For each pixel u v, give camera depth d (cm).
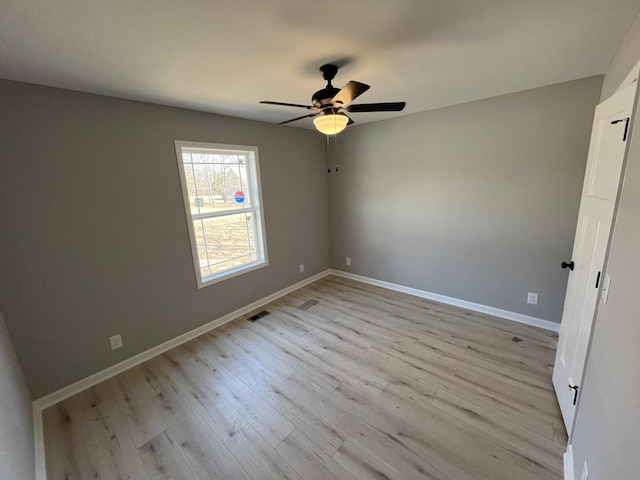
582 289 168
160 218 267
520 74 219
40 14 120
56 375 216
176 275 284
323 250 466
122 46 151
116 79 194
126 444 178
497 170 291
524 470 152
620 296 102
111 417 199
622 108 130
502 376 223
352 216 434
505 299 311
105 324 239
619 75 176
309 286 434
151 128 254
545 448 163
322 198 448
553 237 271
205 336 304
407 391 212
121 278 246
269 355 265
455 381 220
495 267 312
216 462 165
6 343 170
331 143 431
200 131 289
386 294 394
